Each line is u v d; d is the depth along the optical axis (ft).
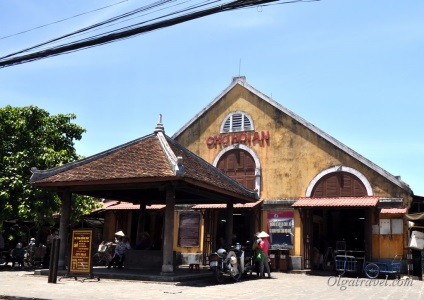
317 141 77.87
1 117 65.92
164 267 46.39
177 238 83.66
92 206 73.20
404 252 68.18
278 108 81.92
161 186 47.44
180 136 89.04
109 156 52.06
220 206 78.28
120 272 49.96
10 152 65.82
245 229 86.07
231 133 84.89
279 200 77.92
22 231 84.12
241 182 82.02
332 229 86.53
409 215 67.92
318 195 76.02
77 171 49.88
